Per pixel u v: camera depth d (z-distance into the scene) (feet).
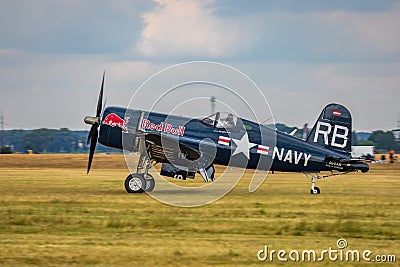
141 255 115.55
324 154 235.40
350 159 234.79
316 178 234.79
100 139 225.97
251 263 113.29
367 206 184.14
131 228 141.79
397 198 206.90
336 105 238.68
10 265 108.78
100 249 119.34
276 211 170.50
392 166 504.84
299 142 234.99
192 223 148.36
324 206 182.91
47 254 115.44
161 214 162.09
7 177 296.30
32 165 453.17
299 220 155.63
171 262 111.65
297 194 222.07
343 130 238.07
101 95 228.43
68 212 162.81
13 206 173.68
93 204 179.32
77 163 469.16
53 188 229.86
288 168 235.20
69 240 127.54
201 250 119.96
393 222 155.22
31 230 138.41
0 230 138.31
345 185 274.16
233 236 135.33
